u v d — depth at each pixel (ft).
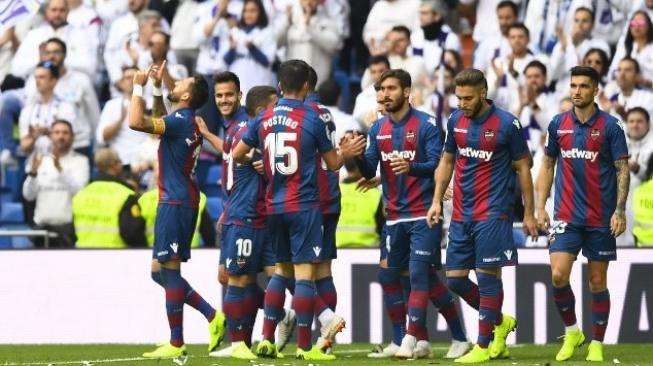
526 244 145.07
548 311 132.05
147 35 170.30
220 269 114.32
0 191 171.12
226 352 110.32
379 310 133.90
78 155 162.50
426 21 163.73
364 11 174.91
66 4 173.99
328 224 106.01
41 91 167.22
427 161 106.73
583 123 103.19
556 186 105.91
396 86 107.04
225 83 109.19
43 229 158.61
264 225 107.65
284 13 170.19
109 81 173.78
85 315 138.72
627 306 131.85
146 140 163.02
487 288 102.22
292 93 102.01
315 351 103.91
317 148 101.96
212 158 165.99
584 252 105.70
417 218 107.96
